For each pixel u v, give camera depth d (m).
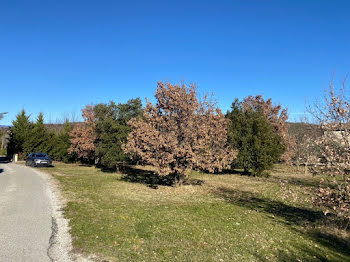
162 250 5.58
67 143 33.12
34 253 5.17
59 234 6.30
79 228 6.71
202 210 9.06
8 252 5.19
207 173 21.61
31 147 37.81
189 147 12.05
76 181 15.70
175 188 13.53
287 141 23.70
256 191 13.64
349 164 6.39
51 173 20.50
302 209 9.91
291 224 8.02
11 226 6.84
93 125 22.97
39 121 39.50
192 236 6.52
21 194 11.37
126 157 20.11
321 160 7.25
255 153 19.55
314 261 5.46
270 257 5.56
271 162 19.64
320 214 9.17
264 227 7.61
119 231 6.59
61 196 11.00
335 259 5.60
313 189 7.58
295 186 14.98
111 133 20.27
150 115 12.76
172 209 9.02
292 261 5.41
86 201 10.02
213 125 13.49
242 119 20.77
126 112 20.50
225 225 7.55
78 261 4.89
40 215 7.97
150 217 7.91
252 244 6.25
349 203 6.57
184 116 12.54
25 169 24.12
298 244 6.39
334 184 7.25
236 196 12.15
